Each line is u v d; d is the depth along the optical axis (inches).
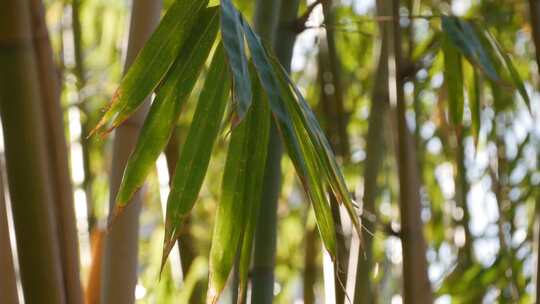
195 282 67.4
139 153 41.8
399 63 60.1
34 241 45.5
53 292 45.7
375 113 65.4
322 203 42.8
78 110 75.0
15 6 45.6
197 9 42.6
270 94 40.1
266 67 40.7
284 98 41.6
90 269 54.0
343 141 73.0
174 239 41.1
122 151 50.3
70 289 47.3
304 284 78.3
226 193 43.5
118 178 50.3
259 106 43.8
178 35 42.3
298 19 53.6
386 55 66.5
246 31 41.1
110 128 41.4
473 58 54.2
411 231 59.2
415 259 59.0
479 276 75.9
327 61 76.8
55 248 46.0
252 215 43.5
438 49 62.8
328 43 73.7
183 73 42.0
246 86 39.2
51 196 46.4
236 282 52.3
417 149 72.6
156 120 42.0
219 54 42.9
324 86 76.4
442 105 82.2
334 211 58.1
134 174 41.7
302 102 42.5
